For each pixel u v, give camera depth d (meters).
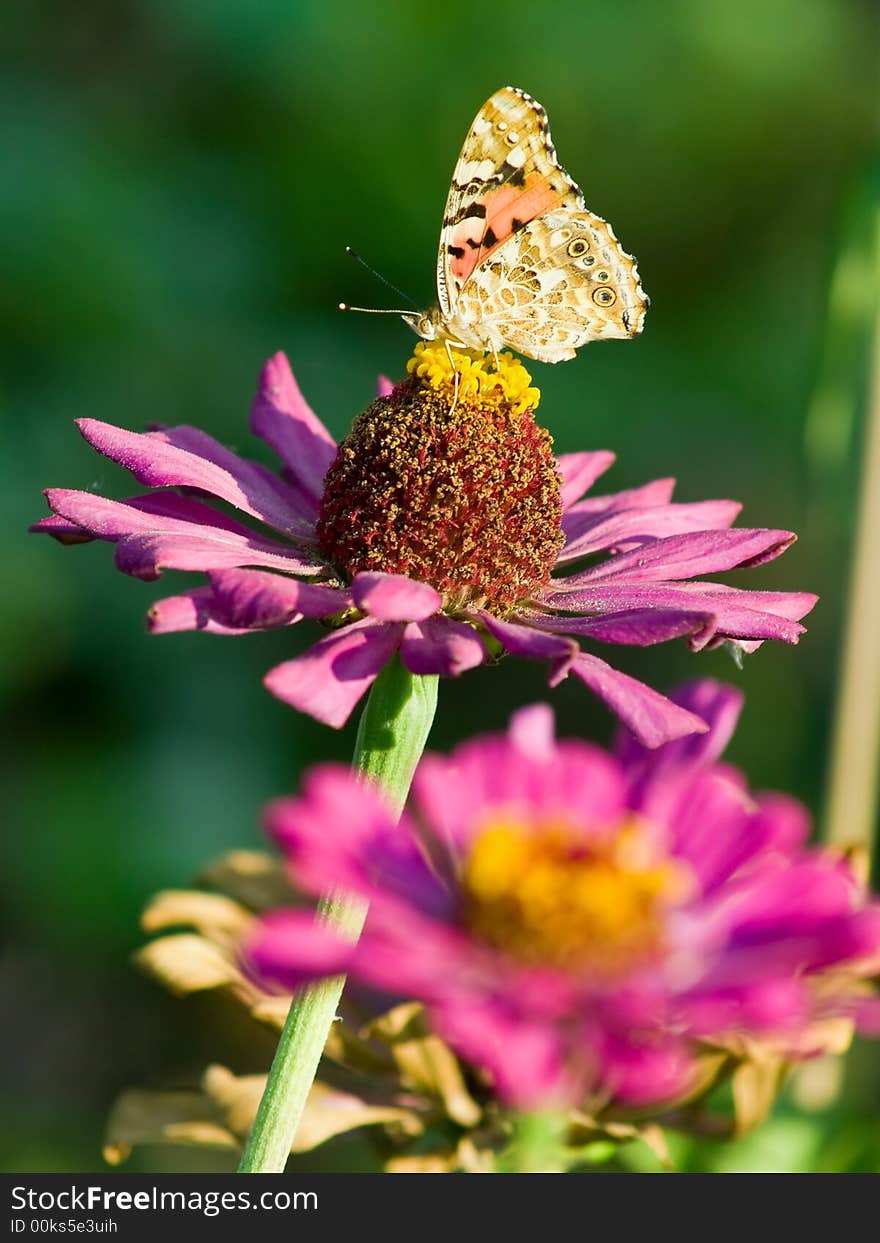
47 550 0.94
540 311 0.59
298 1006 0.54
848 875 0.55
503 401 0.57
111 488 0.99
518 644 0.54
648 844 0.53
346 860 0.51
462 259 0.58
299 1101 0.54
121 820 0.91
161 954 0.57
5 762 0.92
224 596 0.53
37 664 0.92
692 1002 0.51
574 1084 0.53
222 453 0.58
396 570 0.56
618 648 1.03
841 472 0.68
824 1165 0.60
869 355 0.67
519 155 0.58
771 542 0.56
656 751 0.55
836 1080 0.61
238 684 0.99
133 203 1.08
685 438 1.13
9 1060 0.83
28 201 1.04
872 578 0.67
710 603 0.55
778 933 0.52
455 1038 0.50
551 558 0.56
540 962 0.52
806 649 0.98
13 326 1.01
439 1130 0.56
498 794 0.54
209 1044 0.85
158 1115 0.56
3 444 0.96
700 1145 0.59
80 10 1.13
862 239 0.67
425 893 0.52
